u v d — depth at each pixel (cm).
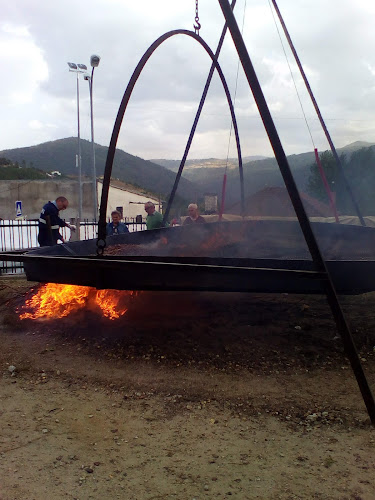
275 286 339
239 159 584
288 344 374
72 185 3809
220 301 466
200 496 198
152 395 298
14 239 874
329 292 254
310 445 238
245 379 319
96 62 1681
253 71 246
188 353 358
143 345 373
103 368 339
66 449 235
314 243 254
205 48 447
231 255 530
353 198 538
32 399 294
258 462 223
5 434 250
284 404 283
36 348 380
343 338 253
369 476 211
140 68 321
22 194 3788
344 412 271
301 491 201
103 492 201
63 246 448
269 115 248
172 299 454
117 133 315
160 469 218
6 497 197
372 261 350
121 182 5903
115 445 240
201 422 264
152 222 665
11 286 616
